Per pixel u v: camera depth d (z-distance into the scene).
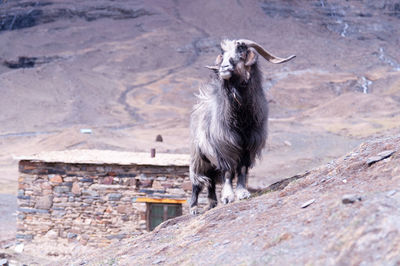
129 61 178.75
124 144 61.31
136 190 19.34
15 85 132.25
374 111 89.12
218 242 6.05
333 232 4.78
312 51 197.00
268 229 5.70
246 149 8.09
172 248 6.77
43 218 19.83
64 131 69.56
